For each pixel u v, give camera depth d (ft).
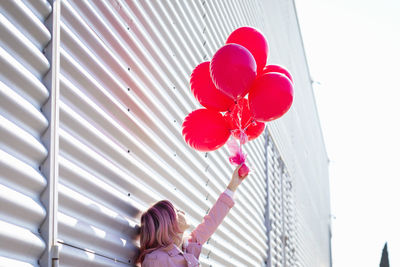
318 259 52.42
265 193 22.29
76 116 7.50
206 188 13.65
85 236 7.37
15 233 5.82
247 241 18.16
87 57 7.97
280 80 9.08
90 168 7.84
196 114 9.70
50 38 6.93
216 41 15.92
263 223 21.47
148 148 10.07
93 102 8.06
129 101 9.30
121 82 9.10
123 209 8.72
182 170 11.87
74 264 7.08
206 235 9.45
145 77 10.15
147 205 9.79
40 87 6.58
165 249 8.31
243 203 17.67
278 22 29.94
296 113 36.29
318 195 56.39
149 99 10.19
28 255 6.07
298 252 33.24
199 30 14.25
